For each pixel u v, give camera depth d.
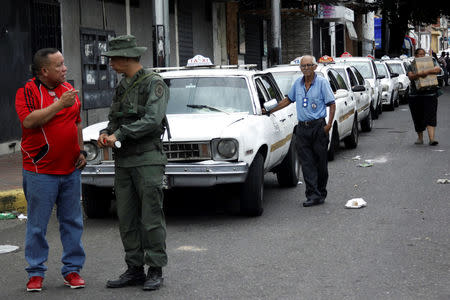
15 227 8.29
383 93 25.02
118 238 7.51
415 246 6.74
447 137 16.47
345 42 50.47
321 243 6.96
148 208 5.54
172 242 7.21
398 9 44.91
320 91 8.91
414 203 8.91
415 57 14.86
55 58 5.40
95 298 5.43
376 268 6.01
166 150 7.82
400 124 20.28
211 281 5.78
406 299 5.18
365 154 14.05
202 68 9.73
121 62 5.48
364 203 8.81
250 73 9.29
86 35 17.05
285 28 39.38
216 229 7.77
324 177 9.10
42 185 5.54
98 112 17.86
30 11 14.40
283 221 8.08
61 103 5.30
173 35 23.22
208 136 7.78
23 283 5.91
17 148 14.10
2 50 13.49
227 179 7.72
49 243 7.35
